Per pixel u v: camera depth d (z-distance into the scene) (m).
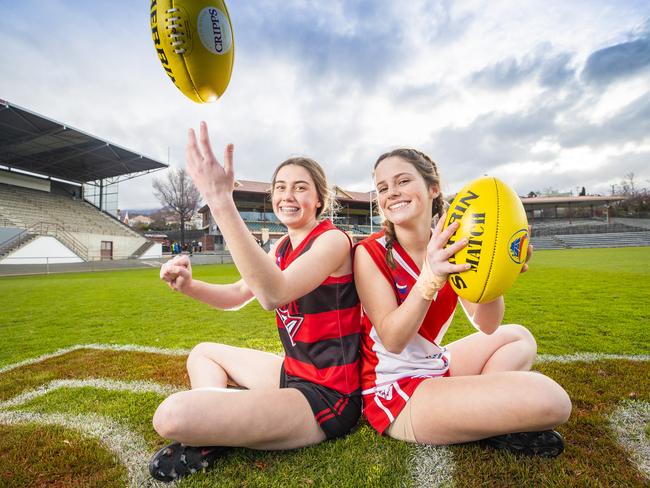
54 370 3.11
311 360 1.61
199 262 28.19
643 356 3.14
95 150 28.92
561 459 1.50
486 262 1.34
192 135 1.18
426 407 1.44
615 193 68.94
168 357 3.45
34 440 1.84
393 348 1.45
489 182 1.43
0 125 23.86
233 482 1.38
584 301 6.34
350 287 1.66
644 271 11.70
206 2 1.40
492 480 1.38
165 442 1.80
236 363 1.92
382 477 1.40
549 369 2.77
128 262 26.92
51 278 15.27
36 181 33.44
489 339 1.84
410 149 1.69
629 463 1.52
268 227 37.81
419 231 1.61
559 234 45.00
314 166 1.83
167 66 1.44
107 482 1.49
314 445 1.59
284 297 1.33
